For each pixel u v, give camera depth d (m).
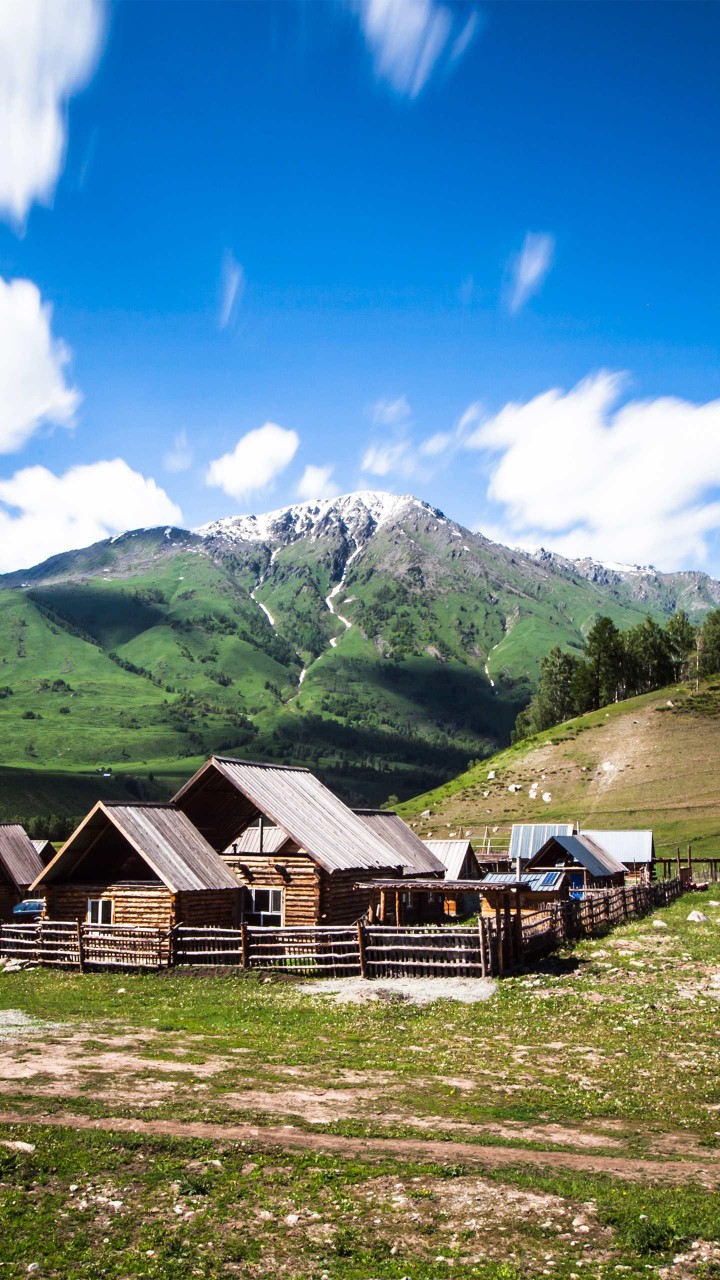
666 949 39.47
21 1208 13.98
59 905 46.25
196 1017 29.42
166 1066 22.53
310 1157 15.81
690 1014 27.70
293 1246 12.89
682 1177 15.18
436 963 34.16
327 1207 14.00
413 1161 15.64
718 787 141.62
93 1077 21.27
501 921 35.88
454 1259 12.43
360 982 34.03
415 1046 25.08
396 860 51.88
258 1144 16.42
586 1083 21.28
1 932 44.03
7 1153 15.75
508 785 166.12
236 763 49.38
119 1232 13.35
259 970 36.75
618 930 47.62
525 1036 25.83
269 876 46.03
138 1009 31.02
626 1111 19.17
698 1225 13.09
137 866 46.84
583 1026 26.67
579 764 166.38
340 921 46.31
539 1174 15.15
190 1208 14.03
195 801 50.34
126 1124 17.50
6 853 60.28
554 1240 12.95
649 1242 12.70
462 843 74.56
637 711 187.50
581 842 73.19
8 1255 12.65
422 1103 19.52
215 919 44.72
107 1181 14.91
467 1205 14.02
